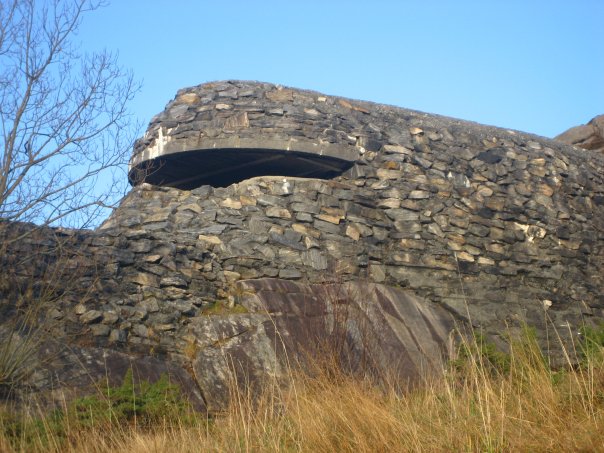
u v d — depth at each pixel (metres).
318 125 11.62
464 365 7.21
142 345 8.57
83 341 8.20
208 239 10.09
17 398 7.15
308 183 11.22
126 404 6.72
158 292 9.12
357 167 11.70
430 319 10.44
